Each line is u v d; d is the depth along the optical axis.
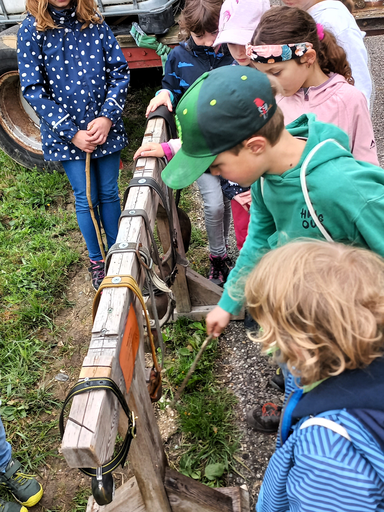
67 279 3.25
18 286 3.14
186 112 1.17
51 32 2.43
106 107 2.61
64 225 3.69
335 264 0.82
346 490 0.78
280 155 1.23
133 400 1.34
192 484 1.71
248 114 1.13
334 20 2.06
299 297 0.79
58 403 2.44
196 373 2.45
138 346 1.40
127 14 3.54
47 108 2.53
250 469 2.04
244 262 1.61
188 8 2.21
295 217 1.29
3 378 2.56
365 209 1.14
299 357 0.82
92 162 2.77
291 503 0.89
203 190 2.58
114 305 1.23
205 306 2.72
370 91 2.11
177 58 2.38
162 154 1.87
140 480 1.58
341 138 1.23
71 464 1.00
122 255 1.39
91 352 1.13
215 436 2.15
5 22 3.92
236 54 2.05
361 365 0.81
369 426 0.79
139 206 1.60
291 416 0.94
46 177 4.07
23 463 2.19
